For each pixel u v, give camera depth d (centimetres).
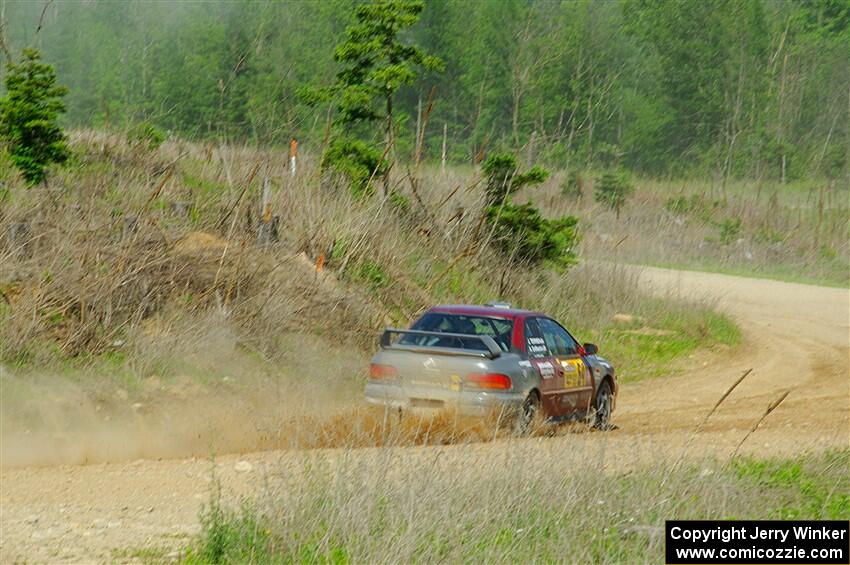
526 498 1753
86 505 1939
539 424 2703
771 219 11125
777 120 18262
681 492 1866
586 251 6031
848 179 17062
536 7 18438
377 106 14250
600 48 18675
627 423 3259
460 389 2608
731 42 18288
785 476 2169
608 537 1684
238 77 12369
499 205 5062
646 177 17012
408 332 2752
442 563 1550
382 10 5188
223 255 3456
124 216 3578
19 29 12350
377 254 4225
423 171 5481
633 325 5181
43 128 3981
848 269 9800
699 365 4744
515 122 16238
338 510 1650
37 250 3300
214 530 1641
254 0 14738
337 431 2636
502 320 2811
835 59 18812
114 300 3209
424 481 1723
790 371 4625
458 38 17088
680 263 9238
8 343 2891
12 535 1731
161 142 4856
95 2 14488
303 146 5788
